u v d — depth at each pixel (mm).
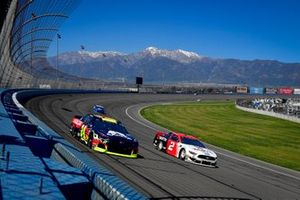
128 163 14508
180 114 53656
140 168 13875
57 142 9758
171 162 16891
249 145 30781
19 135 9438
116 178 6395
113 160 14578
